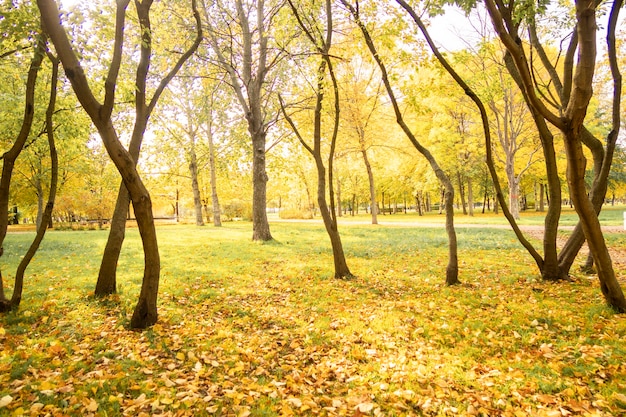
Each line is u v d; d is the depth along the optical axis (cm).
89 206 2959
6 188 629
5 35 666
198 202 2994
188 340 518
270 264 1107
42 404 336
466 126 3105
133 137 640
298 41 1518
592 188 766
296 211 4547
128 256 1234
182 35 1332
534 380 387
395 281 859
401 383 397
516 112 2638
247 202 4378
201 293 770
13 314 606
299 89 1623
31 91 614
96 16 627
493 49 916
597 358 424
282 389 388
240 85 1922
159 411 341
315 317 622
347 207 7244
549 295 684
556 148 2688
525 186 4128
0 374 401
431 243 1459
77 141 1533
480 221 2653
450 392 373
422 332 535
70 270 981
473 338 504
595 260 591
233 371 427
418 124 3105
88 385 380
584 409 332
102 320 598
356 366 441
